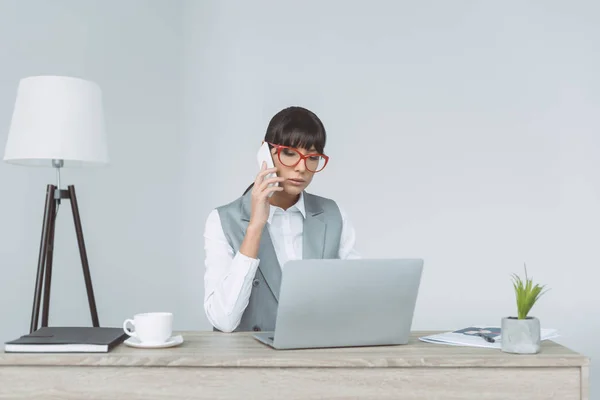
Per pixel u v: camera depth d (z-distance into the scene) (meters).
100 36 3.42
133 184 3.42
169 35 3.47
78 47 3.40
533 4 3.51
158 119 3.45
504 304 3.46
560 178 3.49
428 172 3.49
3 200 3.28
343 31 3.50
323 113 3.49
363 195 3.48
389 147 3.49
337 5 3.50
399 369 1.34
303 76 3.49
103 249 3.38
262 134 3.48
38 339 1.40
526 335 1.38
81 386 1.32
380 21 3.51
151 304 3.42
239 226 1.94
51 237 2.78
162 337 1.46
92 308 2.82
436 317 3.46
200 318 3.44
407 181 3.49
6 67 3.31
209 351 1.39
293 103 3.49
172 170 3.45
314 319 1.42
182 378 1.32
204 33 3.49
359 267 1.42
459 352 1.41
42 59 3.36
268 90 3.49
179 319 3.44
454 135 3.50
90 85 2.59
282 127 1.82
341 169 3.48
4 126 3.29
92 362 1.31
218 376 1.33
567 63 3.50
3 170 3.28
